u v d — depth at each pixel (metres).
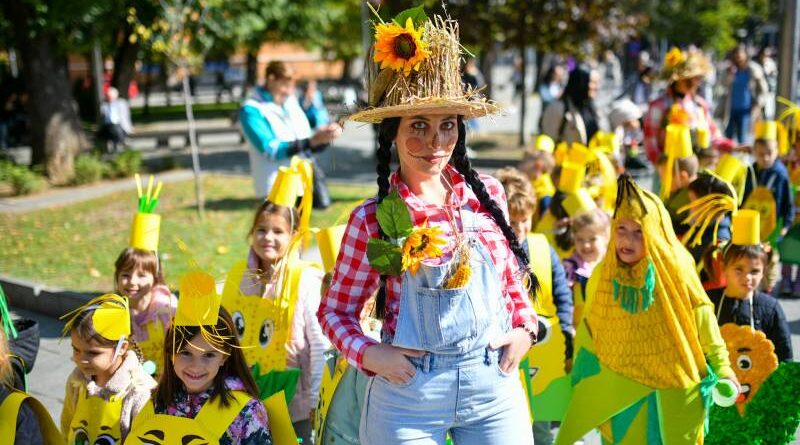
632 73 30.42
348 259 2.79
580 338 4.06
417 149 2.70
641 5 25.23
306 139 7.30
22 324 3.89
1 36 14.75
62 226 10.76
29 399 2.94
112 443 3.53
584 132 9.56
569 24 15.48
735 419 4.03
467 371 2.68
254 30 20.23
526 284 3.00
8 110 21.59
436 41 2.67
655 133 8.61
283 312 4.16
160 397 3.23
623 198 3.73
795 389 3.87
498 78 41.66
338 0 26.98
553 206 5.94
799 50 9.92
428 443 2.73
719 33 27.08
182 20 12.34
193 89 37.81
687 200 5.91
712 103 20.95
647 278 3.65
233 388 3.20
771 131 7.04
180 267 8.25
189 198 12.45
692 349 3.70
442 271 2.62
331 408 3.25
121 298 3.59
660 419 3.73
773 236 7.01
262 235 4.31
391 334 2.74
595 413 3.90
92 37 14.55
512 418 2.80
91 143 20.59
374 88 2.75
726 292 4.22
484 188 2.84
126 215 11.41
